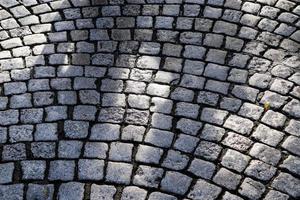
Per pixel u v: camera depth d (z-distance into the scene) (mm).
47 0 3049
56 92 2578
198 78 2625
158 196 2203
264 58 2719
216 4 2990
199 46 2775
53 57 2736
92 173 2271
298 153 2342
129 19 2926
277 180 2256
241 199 2197
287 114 2479
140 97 2549
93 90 2582
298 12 2953
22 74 2660
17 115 2482
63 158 2324
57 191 2221
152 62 2701
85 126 2438
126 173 2271
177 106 2510
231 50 2754
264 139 2385
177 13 2949
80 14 2963
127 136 2396
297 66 2686
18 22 2930
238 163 2303
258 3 2994
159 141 2377
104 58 2727
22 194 2213
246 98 2541
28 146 2367
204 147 2357
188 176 2264
